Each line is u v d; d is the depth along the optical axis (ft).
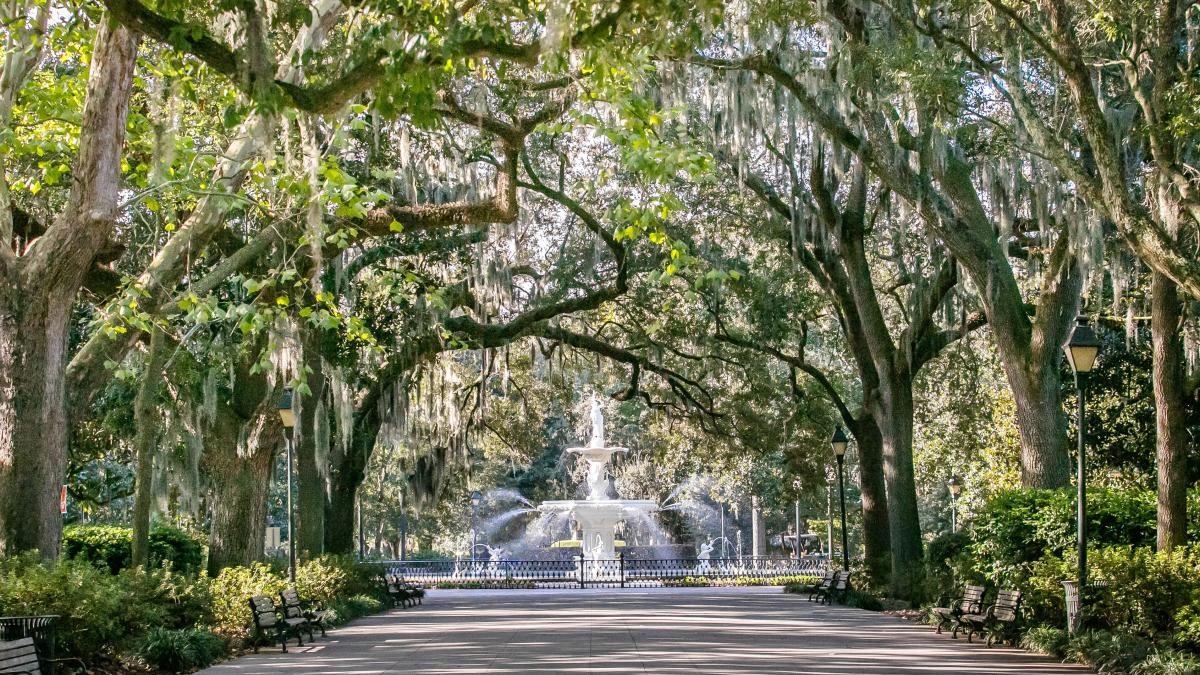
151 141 56.49
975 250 78.43
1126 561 53.93
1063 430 78.59
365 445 106.52
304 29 51.65
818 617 78.64
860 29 72.49
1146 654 46.75
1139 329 105.91
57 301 48.88
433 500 122.21
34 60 51.67
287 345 68.33
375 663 49.26
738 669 45.37
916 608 83.41
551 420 218.79
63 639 43.21
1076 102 50.96
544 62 33.01
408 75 34.73
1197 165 67.56
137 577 53.52
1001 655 52.75
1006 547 67.97
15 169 62.90
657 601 100.73
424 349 93.91
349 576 89.20
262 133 41.24
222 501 77.77
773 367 158.30
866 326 99.04
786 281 108.58
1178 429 58.80
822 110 77.71
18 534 47.60
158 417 84.12
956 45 65.21
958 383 126.00
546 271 113.39
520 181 96.27
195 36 34.47
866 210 113.09
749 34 70.64
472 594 119.55
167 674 46.57
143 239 77.71
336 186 51.96
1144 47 57.88
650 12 33.19
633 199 97.25
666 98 78.43
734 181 100.12
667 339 117.08
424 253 92.02
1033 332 78.59
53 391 48.93
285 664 49.75
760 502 187.62
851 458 179.93
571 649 54.29
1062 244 77.10
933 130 74.08
